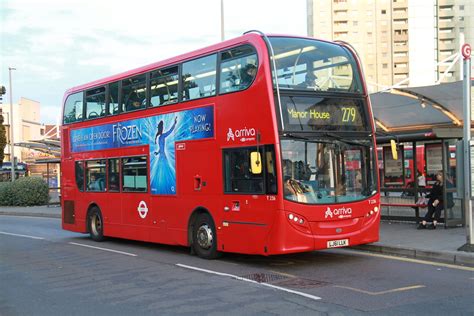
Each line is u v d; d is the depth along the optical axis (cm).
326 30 13300
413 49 13138
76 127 1605
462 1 13100
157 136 1233
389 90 1568
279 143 921
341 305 683
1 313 698
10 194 3403
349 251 1164
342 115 1001
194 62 1130
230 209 1018
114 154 1409
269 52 947
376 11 13262
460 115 1658
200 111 1098
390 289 770
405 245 1110
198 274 935
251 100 967
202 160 1090
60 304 743
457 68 9600
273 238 922
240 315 651
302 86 967
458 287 775
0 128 4753
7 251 1334
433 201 1377
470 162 1002
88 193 1537
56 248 1384
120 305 726
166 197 1202
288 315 644
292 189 926
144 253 1238
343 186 980
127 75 1363
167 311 684
